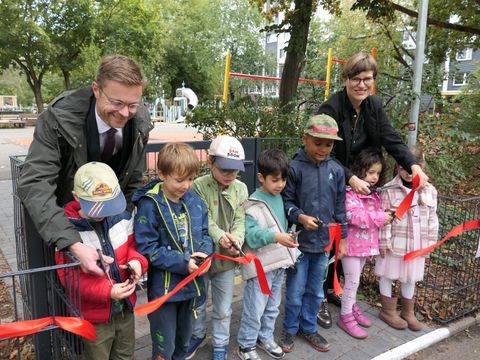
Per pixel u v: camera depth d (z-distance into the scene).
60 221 1.80
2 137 18.81
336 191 2.79
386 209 3.03
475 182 7.58
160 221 2.10
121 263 2.00
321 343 2.80
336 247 2.68
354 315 3.17
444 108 5.95
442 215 4.07
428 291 3.67
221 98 6.19
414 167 2.88
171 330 2.17
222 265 2.47
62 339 2.18
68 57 26.22
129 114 1.89
